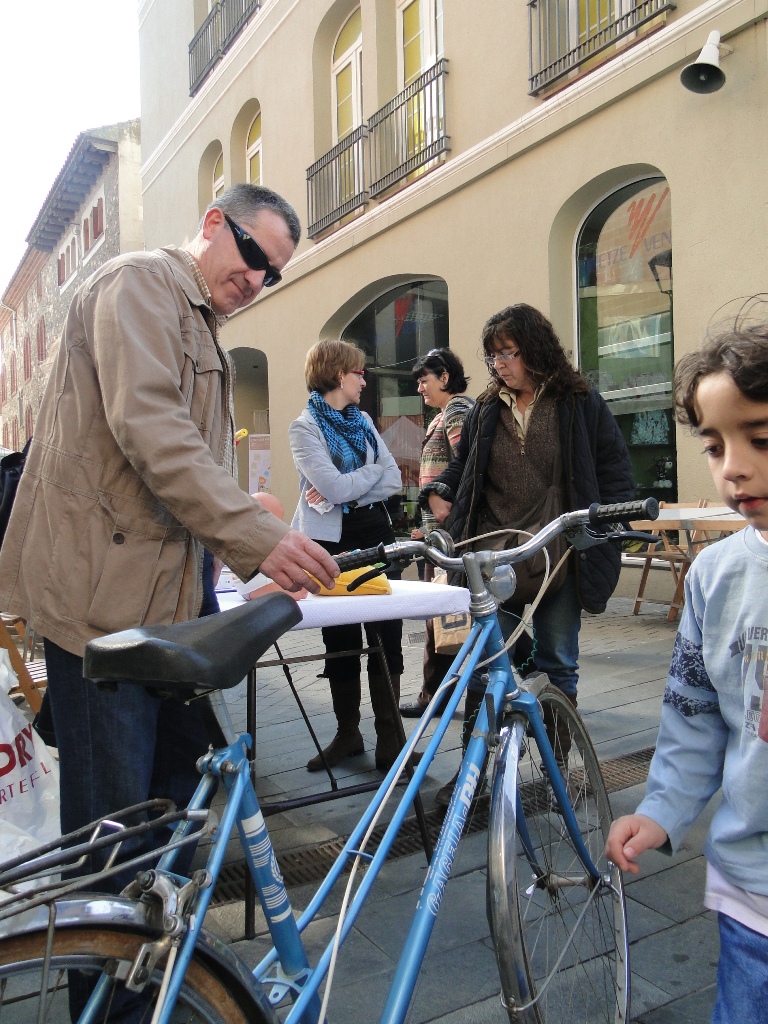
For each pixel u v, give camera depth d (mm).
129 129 19531
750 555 1238
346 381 3406
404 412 9758
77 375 1591
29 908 890
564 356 2775
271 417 11789
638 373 6672
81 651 1511
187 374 1646
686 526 4535
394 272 8859
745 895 1215
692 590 1354
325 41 10227
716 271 5590
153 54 15414
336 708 3381
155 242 15727
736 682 1246
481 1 7422
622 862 1307
